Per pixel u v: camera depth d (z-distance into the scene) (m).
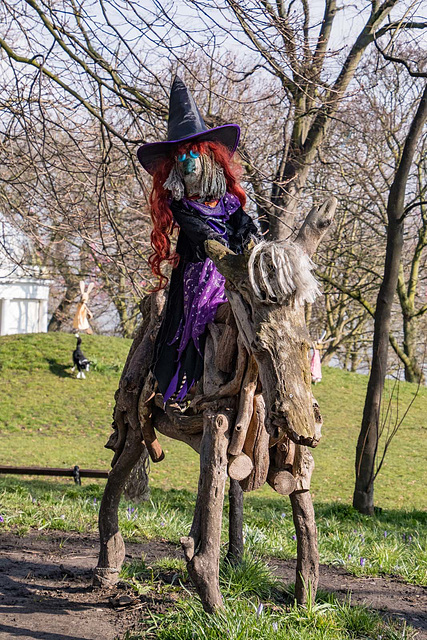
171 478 16.36
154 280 9.94
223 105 12.61
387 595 5.57
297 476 3.93
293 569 6.08
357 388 25.95
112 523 4.91
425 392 26.11
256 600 4.62
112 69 8.91
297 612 4.09
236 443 3.62
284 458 3.89
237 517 5.29
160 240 4.20
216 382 3.76
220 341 3.74
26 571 5.35
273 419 3.25
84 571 5.40
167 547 6.47
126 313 34.44
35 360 25.22
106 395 23.28
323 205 3.56
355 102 17.41
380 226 24.61
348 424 22.30
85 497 10.32
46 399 22.67
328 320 30.20
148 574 5.25
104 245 9.55
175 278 4.21
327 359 30.59
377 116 19.86
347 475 17.16
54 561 5.74
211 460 3.60
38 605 4.50
